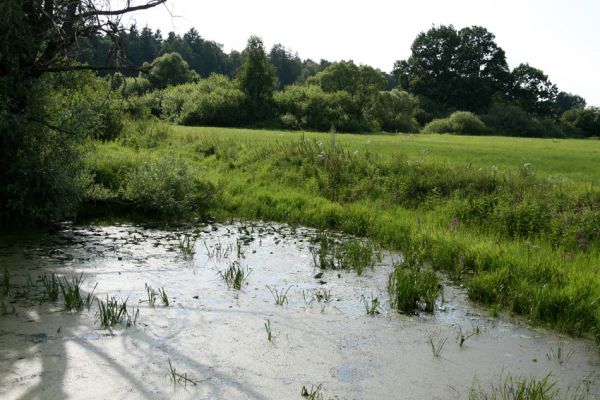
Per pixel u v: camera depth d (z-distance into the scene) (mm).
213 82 64125
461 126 73875
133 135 22844
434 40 103312
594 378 5570
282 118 57469
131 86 55781
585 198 12516
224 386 5148
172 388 5055
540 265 8539
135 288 7973
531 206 11680
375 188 15312
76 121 11578
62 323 6523
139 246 10539
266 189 16000
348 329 6715
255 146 20500
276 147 19641
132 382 5141
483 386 5336
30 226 11625
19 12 10148
